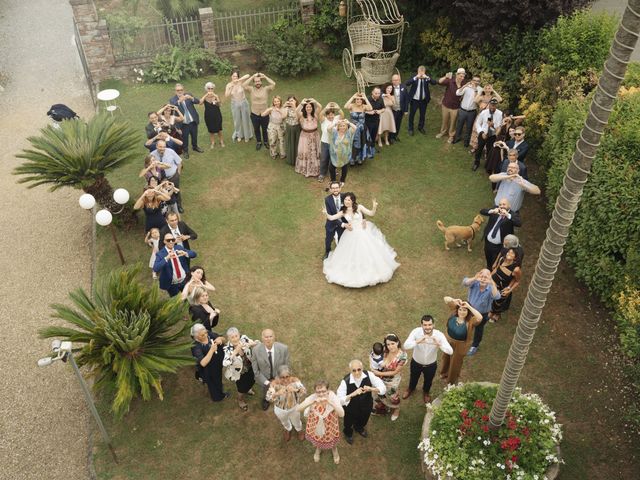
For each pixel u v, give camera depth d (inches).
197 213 475.2
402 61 637.9
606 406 335.3
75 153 421.1
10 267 440.8
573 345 368.5
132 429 332.8
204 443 324.5
